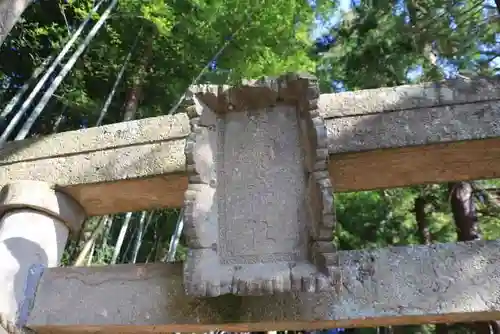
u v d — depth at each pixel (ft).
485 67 24.38
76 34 20.85
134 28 24.14
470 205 26.89
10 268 12.51
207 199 10.41
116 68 24.44
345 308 10.55
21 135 16.40
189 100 10.80
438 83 12.20
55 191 13.87
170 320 11.28
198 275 9.64
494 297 10.12
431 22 24.54
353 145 11.92
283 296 10.89
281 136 11.05
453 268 10.54
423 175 12.64
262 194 10.66
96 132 14.10
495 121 11.48
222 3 21.34
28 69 26.30
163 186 13.47
